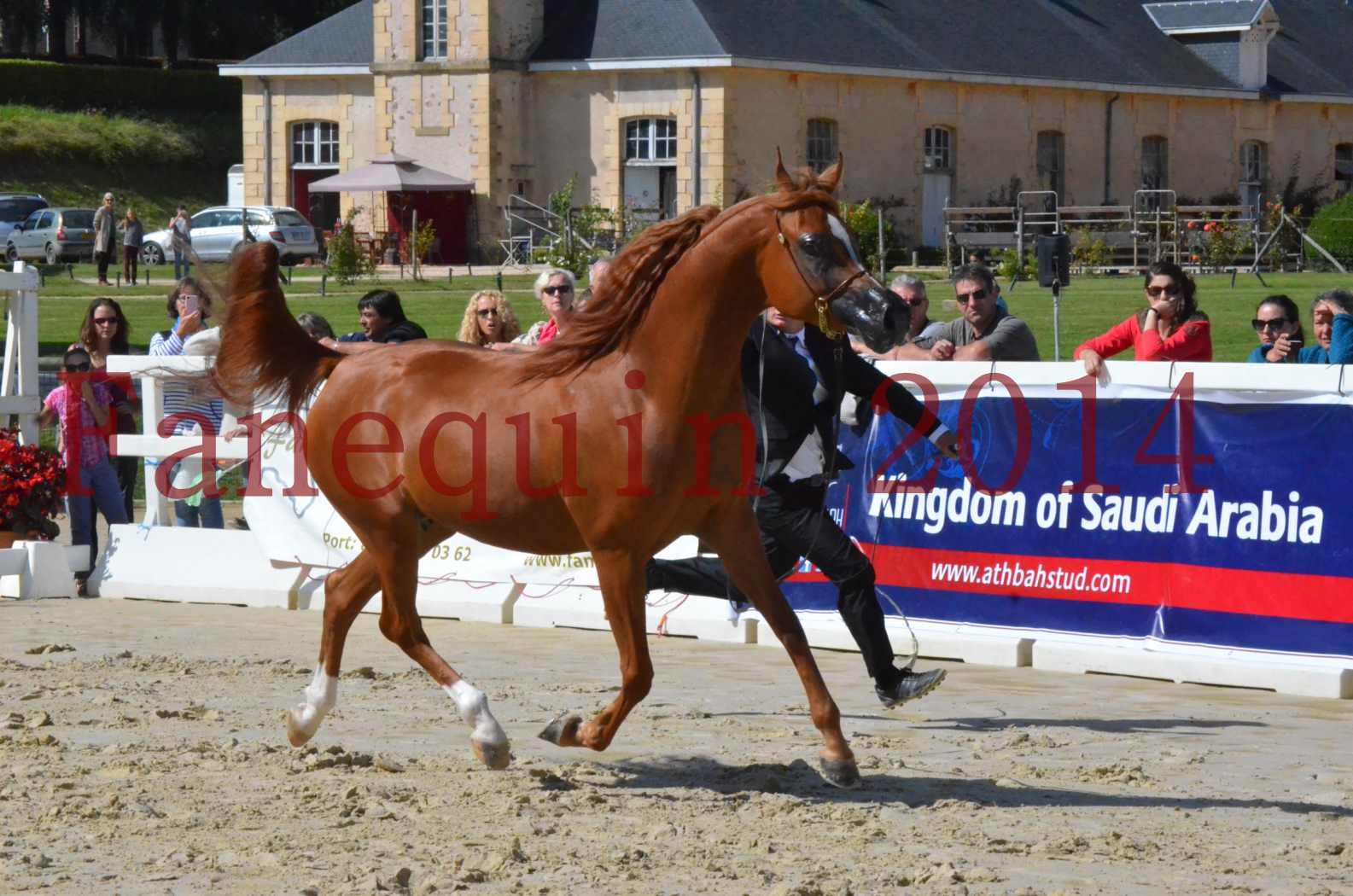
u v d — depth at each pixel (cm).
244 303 934
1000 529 1238
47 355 3300
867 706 1081
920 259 6091
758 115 5897
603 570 827
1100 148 6850
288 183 6588
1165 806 819
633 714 1039
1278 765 911
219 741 945
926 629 1257
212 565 1575
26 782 838
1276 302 1366
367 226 6325
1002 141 6556
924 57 6284
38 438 1830
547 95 6169
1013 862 717
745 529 841
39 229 6406
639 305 816
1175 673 1154
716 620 1348
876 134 6197
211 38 9106
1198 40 7406
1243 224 5353
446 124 6181
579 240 5375
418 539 908
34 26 8869
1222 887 680
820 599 1319
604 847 733
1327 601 1114
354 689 1122
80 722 997
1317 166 7650
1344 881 691
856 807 802
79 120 7962
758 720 1025
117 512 1669
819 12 6250
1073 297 3950
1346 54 8050
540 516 848
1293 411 1134
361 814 785
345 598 916
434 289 4791
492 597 1454
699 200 5859
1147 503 1186
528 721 1016
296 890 665
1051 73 6612
